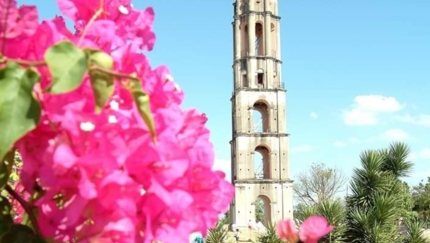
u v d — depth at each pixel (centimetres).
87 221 108
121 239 107
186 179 117
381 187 1497
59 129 105
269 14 4472
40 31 112
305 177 4372
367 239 1428
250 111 4275
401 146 1536
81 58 100
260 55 4444
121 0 140
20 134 96
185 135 133
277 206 4112
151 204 112
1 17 108
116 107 112
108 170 103
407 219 1689
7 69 99
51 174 101
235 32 4538
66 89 98
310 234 251
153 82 127
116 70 128
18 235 117
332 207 1376
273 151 4219
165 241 114
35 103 98
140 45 140
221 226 1616
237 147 4203
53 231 104
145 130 109
